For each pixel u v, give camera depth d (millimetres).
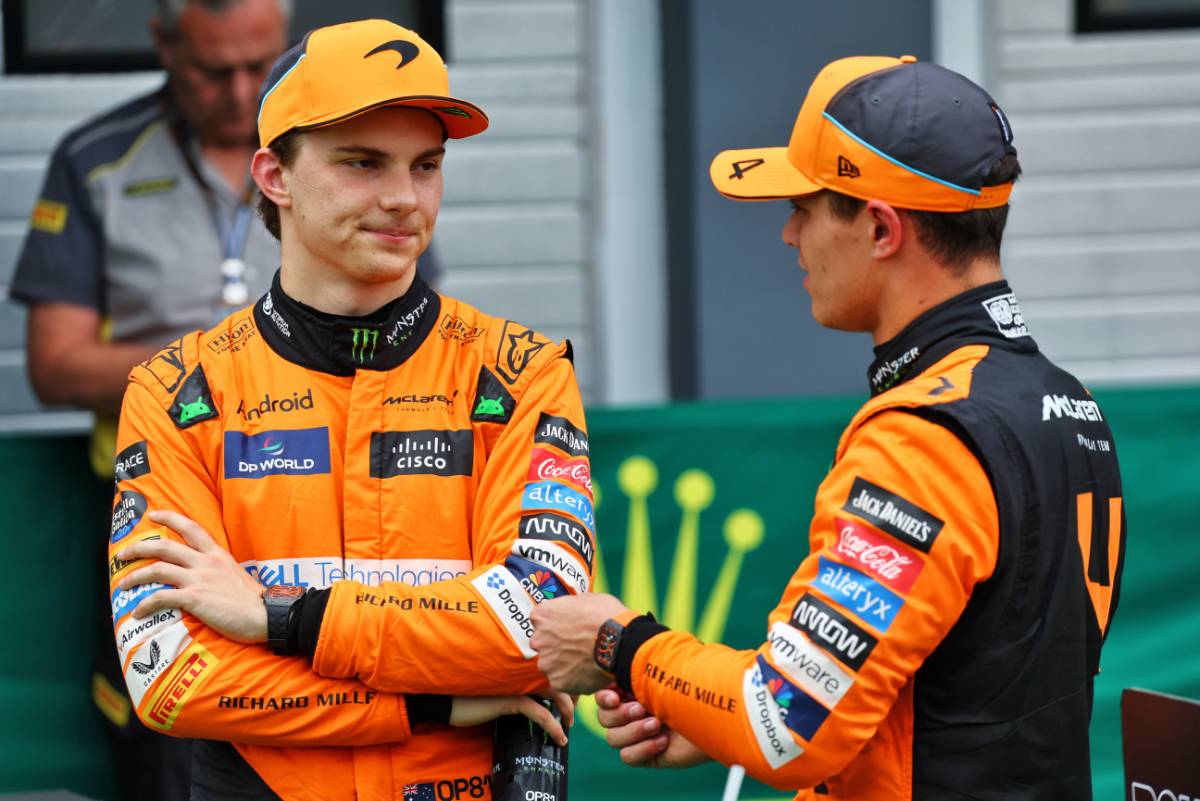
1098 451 6762
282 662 6898
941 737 6328
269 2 13938
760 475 14117
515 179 17141
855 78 6688
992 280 6695
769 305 16594
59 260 13867
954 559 6113
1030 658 6305
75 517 13570
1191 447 14297
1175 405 14320
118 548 7160
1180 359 17906
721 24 16406
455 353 7406
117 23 16422
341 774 7035
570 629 6859
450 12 16984
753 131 16500
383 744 7047
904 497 6180
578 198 17219
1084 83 17703
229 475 7172
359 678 6895
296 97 6922
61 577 13500
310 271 7160
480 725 7219
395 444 7172
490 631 6898
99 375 13578
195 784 7363
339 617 6828
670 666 6594
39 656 13422
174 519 7035
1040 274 17891
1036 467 6301
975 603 6270
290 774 7035
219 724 6902
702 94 16438
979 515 6164
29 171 16328
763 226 16578
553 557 7086
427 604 6902
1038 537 6281
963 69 16969
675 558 14047
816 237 6820
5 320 16219
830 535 6348
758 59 16453
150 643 6957
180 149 14016
